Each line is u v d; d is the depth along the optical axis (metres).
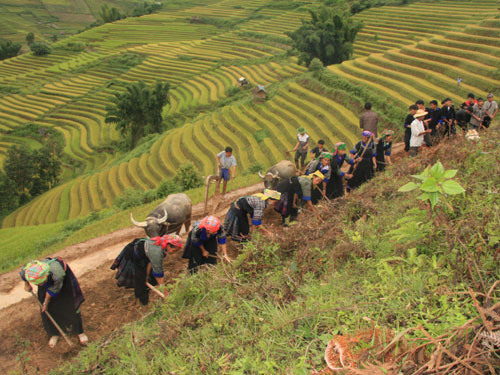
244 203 6.31
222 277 5.08
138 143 49.62
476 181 4.64
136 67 82.88
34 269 4.86
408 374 2.17
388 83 34.38
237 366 3.04
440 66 33.78
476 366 2.06
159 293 5.35
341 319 3.09
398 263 3.80
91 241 9.46
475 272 3.03
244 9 113.31
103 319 6.00
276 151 32.81
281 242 5.45
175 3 141.38
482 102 11.03
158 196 17.20
